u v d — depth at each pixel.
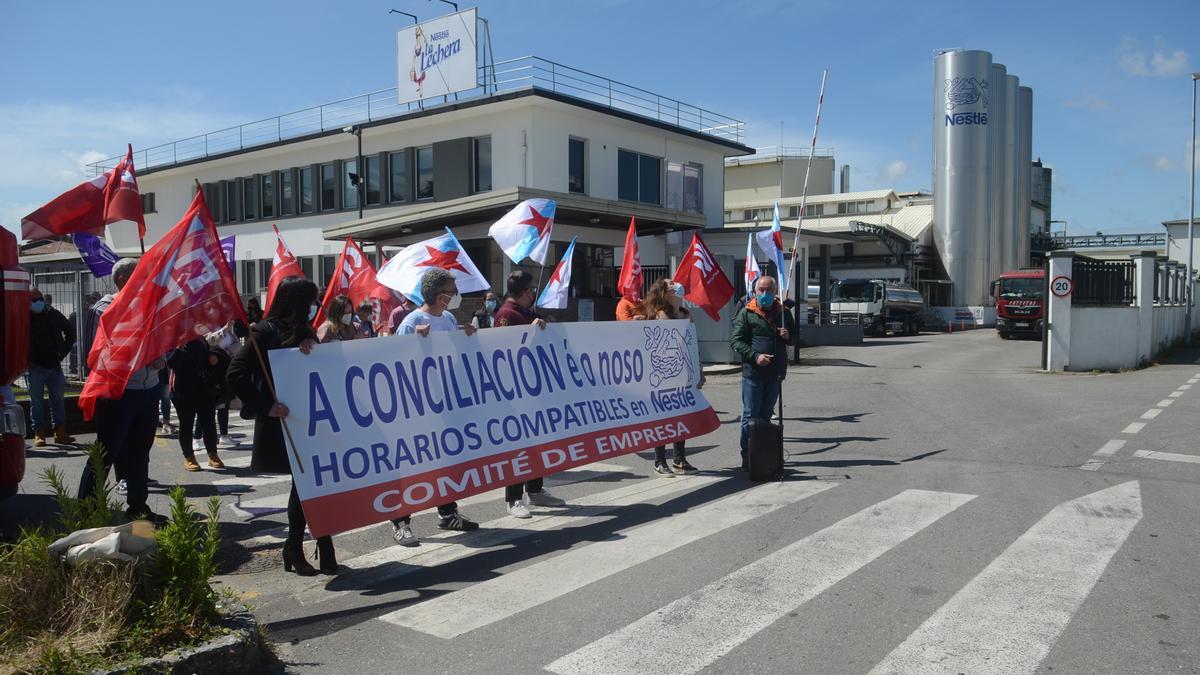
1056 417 11.21
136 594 3.85
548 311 21.56
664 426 7.98
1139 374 16.80
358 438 5.54
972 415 11.60
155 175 34.16
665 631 4.25
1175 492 6.94
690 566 5.26
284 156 29.80
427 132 25.28
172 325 5.02
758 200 53.66
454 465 6.06
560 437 6.93
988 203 48.03
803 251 29.25
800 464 8.45
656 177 27.64
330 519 5.25
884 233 43.38
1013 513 6.31
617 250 25.50
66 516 4.44
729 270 20.16
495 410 6.51
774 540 5.76
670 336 8.37
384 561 5.57
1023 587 4.74
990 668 3.75
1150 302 18.81
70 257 30.50
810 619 4.35
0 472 4.53
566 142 24.02
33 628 3.62
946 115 47.94
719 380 17.44
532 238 9.18
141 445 6.23
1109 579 4.85
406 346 6.00
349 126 25.62
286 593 4.97
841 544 5.62
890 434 10.16
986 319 47.53
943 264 48.56
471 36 24.17
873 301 36.53
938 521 6.13
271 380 5.16
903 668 3.77
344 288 11.16
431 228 22.80
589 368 7.45
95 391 4.95
